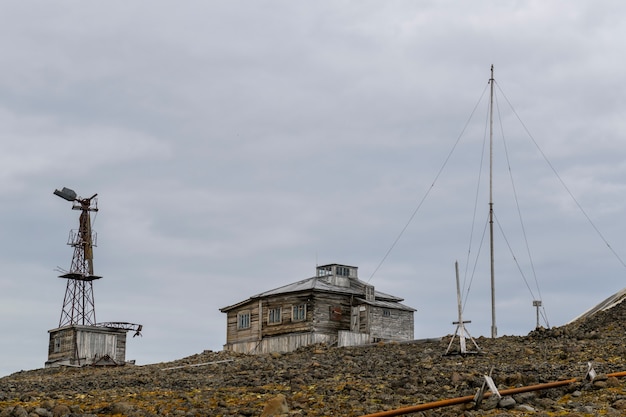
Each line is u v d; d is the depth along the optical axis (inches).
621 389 896.3
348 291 2426.2
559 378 1030.4
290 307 2413.9
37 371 2217.0
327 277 2511.1
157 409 898.1
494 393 837.2
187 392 1056.2
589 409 808.3
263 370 1363.2
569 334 1601.9
